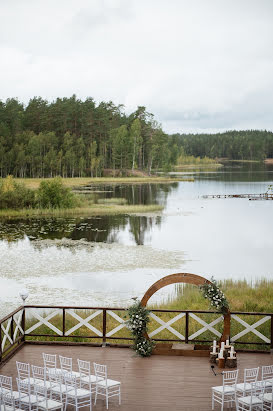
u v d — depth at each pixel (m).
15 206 60.94
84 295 23.05
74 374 9.14
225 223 49.59
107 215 56.09
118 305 21.28
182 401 9.05
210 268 29.50
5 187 64.31
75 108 141.62
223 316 11.84
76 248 35.47
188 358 11.41
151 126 143.75
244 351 11.79
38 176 124.69
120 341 15.32
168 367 10.80
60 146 131.50
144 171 145.25
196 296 21.47
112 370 10.59
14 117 139.50
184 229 45.28
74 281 25.88
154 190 94.12
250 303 19.83
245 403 8.22
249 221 51.25
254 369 8.63
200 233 43.03
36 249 35.19
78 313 19.05
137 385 9.79
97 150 139.88
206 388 9.66
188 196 81.12
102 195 81.50
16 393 8.52
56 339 15.42
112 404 8.96
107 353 11.67
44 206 61.75
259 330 15.80
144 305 11.95
